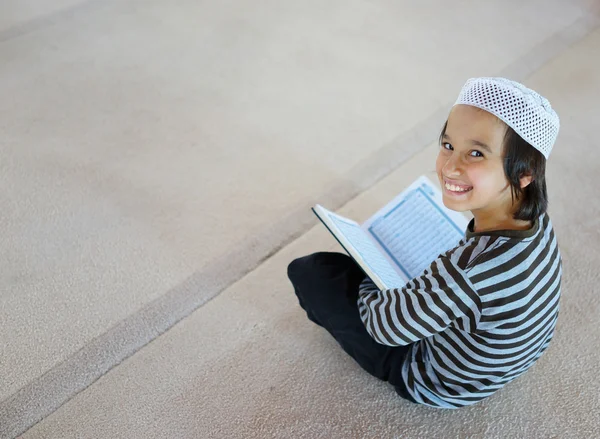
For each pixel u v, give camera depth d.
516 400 1.18
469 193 0.83
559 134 1.71
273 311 1.31
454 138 0.81
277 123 1.74
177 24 2.08
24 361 1.21
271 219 1.49
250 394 1.18
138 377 1.20
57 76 1.86
